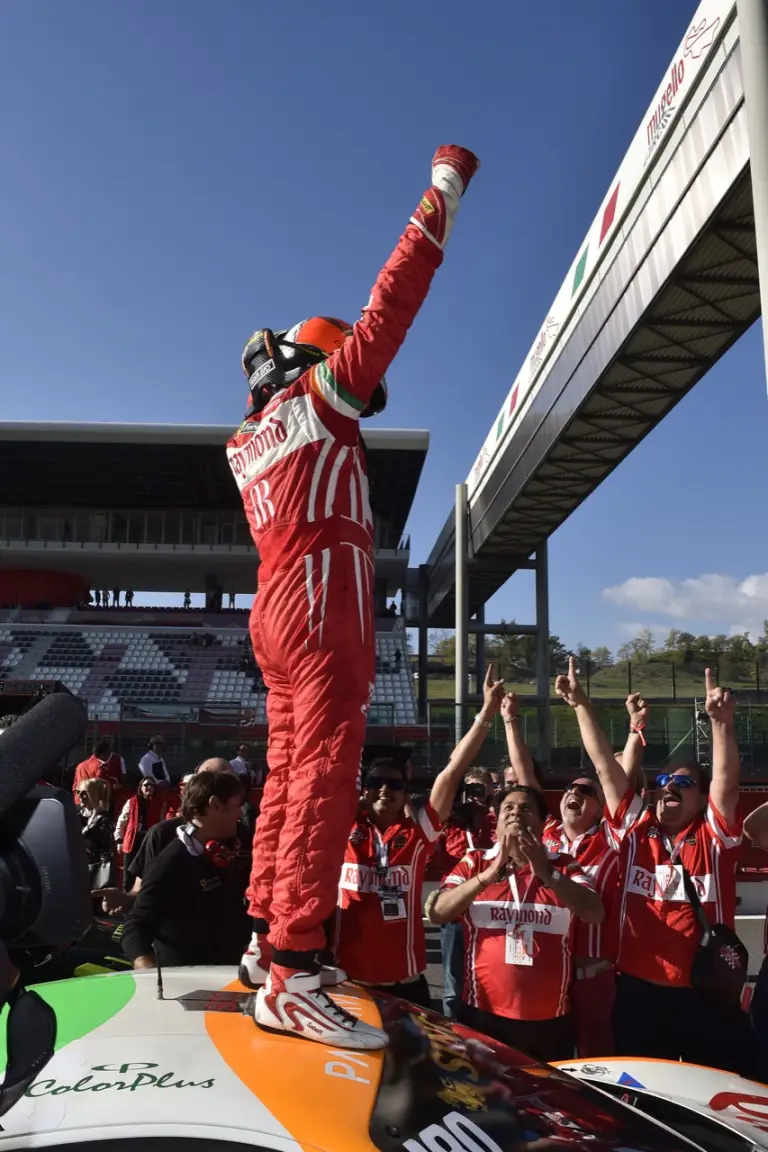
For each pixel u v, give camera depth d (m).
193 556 40.97
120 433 34.09
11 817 1.01
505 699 5.02
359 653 1.97
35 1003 1.12
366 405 2.12
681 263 13.34
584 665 34.16
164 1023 1.62
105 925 4.28
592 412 19.42
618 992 4.02
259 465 2.11
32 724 1.05
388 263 2.01
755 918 7.93
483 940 3.80
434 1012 1.97
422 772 22.00
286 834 1.83
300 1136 1.28
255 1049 1.53
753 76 5.19
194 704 26.81
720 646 71.44
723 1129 1.91
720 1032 3.78
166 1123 1.29
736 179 11.31
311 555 1.97
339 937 4.04
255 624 2.13
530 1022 3.67
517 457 24.59
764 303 5.19
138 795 10.32
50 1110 1.32
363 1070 1.51
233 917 3.97
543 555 32.41
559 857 3.93
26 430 33.84
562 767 27.41
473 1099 1.51
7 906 0.97
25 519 42.44
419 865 4.13
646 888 3.98
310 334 2.25
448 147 2.06
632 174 14.76
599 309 17.09
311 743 1.88
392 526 45.00
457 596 29.97
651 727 22.78
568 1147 1.43
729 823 3.91
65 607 39.31
